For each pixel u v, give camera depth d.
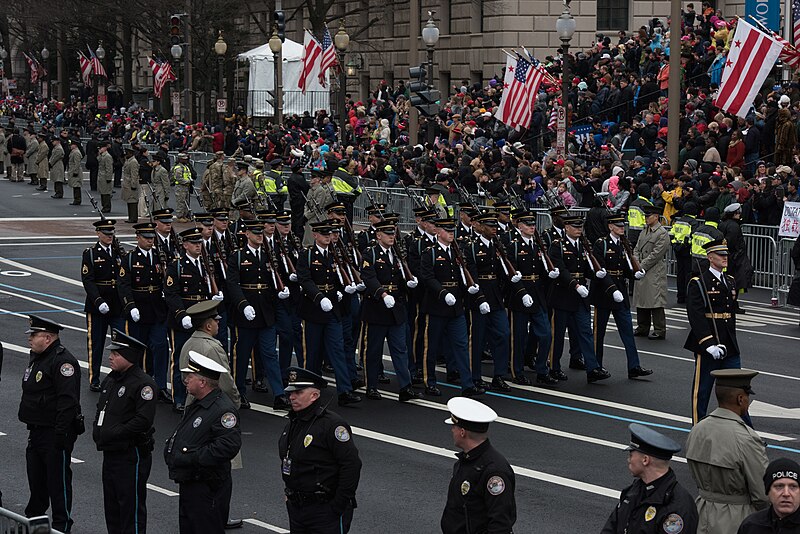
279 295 45.09
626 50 105.00
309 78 120.38
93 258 46.81
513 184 77.06
